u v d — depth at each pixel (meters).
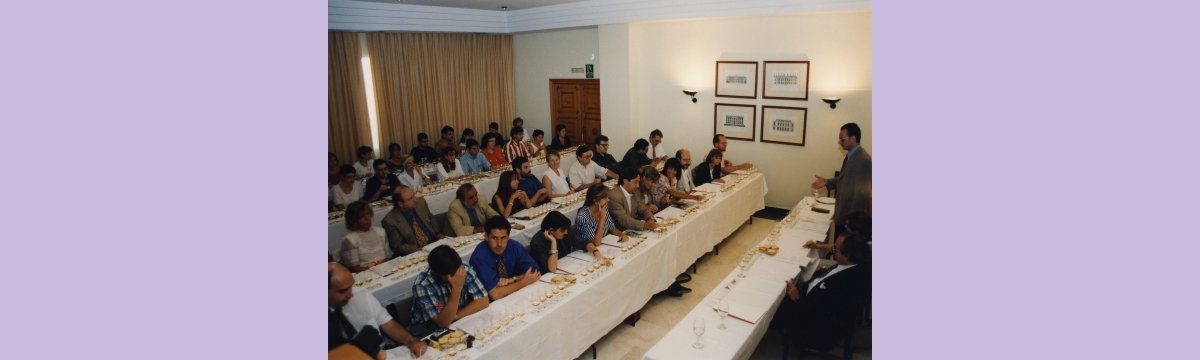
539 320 3.41
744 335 3.28
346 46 8.70
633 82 8.67
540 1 8.34
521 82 10.77
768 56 7.60
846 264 3.76
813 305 3.72
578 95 10.03
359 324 3.09
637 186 5.30
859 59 7.02
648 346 4.44
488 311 3.50
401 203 4.66
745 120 7.98
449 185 6.95
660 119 8.71
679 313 4.96
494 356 3.10
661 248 4.84
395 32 9.20
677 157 6.85
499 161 8.62
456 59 10.00
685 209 5.68
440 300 3.41
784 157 7.80
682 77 8.36
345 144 9.00
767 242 4.73
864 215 4.08
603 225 4.63
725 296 3.76
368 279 3.96
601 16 8.62
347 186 6.10
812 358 4.03
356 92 8.90
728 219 6.45
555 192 6.60
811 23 7.23
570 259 4.41
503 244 3.68
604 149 7.88
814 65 7.30
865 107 7.09
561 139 9.46
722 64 7.98
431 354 3.01
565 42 9.91
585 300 3.84
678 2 7.79
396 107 9.41
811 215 5.62
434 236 5.02
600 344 4.46
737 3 7.33
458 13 9.20
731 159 8.23
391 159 7.96
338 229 5.46
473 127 10.47
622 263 4.28
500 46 10.55
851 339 3.94
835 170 7.46
